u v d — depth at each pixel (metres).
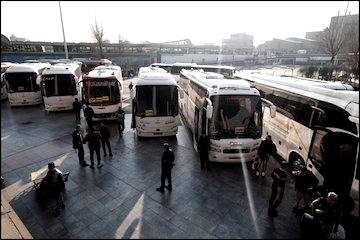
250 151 10.87
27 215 7.94
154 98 13.53
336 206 6.70
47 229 7.37
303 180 7.95
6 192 9.12
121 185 9.63
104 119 16.48
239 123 10.80
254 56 71.50
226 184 9.80
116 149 12.92
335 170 8.26
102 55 44.34
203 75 14.68
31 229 7.37
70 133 15.23
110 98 16.34
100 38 43.91
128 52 47.69
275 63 75.38
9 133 15.19
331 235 6.73
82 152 10.87
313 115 9.60
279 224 7.68
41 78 18.73
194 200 8.77
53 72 18.83
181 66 30.09
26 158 11.87
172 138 14.59
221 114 10.75
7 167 10.98
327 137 8.58
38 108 21.38
